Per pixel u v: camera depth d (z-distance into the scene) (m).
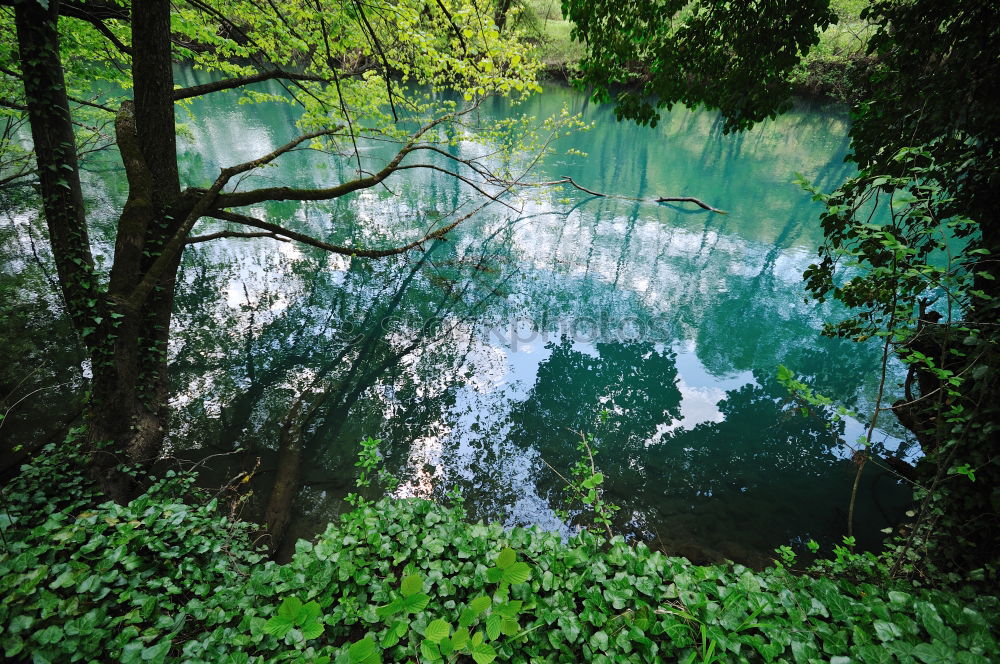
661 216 19.31
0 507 3.79
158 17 5.78
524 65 7.03
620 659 2.72
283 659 2.79
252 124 25.88
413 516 4.20
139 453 5.73
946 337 3.55
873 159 5.08
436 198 19.11
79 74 10.14
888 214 16.09
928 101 4.36
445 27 7.28
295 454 6.87
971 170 4.14
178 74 33.88
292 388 8.62
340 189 7.54
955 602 3.13
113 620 2.85
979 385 3.47
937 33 4.36
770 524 6.30
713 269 15.34
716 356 11.05
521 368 10.13
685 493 6.84
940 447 4.00
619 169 25.00
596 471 7.21
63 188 5.45
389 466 7.09
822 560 4.15
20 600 2.80
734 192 22.30
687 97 6.37
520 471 7.17
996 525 3.64
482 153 24.11
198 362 8.95
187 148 21.00
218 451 6.86
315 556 3.60
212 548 3.64
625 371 10.27
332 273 13.20
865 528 6.27
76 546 3.37
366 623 3.13
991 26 3.93
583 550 3.58
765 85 5.86
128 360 5.55
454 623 3.10
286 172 19.89
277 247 14.27
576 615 3.04
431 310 11.98
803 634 2.77
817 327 12.41
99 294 5.42
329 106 9.02
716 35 5.82
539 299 13.09
